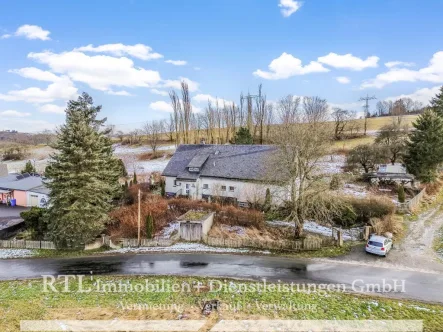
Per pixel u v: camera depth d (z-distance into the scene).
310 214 29.41
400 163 46.16
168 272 21.31
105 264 23.36
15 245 28.69
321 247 25.78
